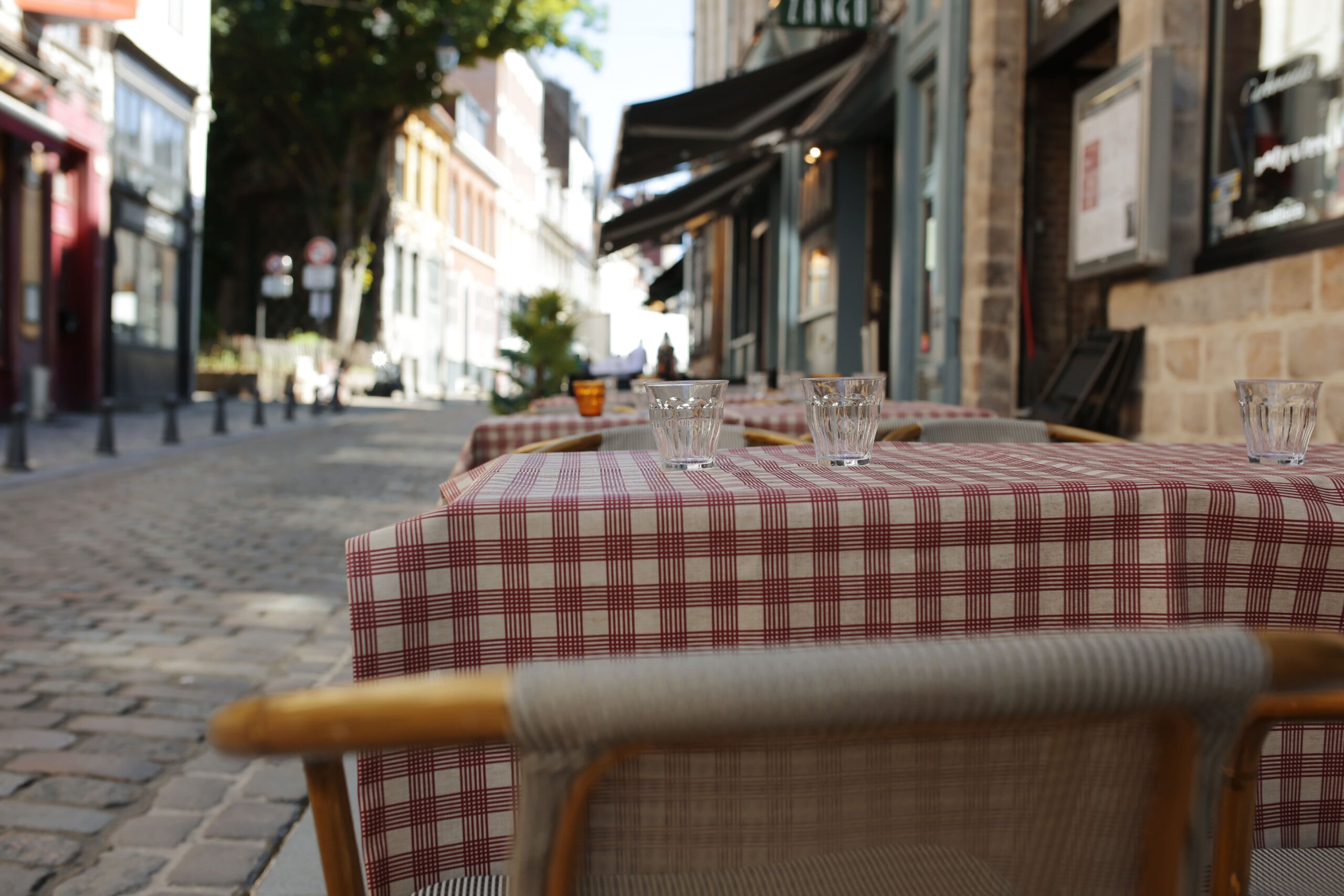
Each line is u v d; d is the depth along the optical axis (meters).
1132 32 5.90
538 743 0.58
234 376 26.05
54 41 15.23
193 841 2.45
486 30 27.86
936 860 0.71
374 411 24.27
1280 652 0.64
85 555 5.89
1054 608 1.34
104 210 17.12
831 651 0.60
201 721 3.27
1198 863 0.67
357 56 29.14
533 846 0.61
